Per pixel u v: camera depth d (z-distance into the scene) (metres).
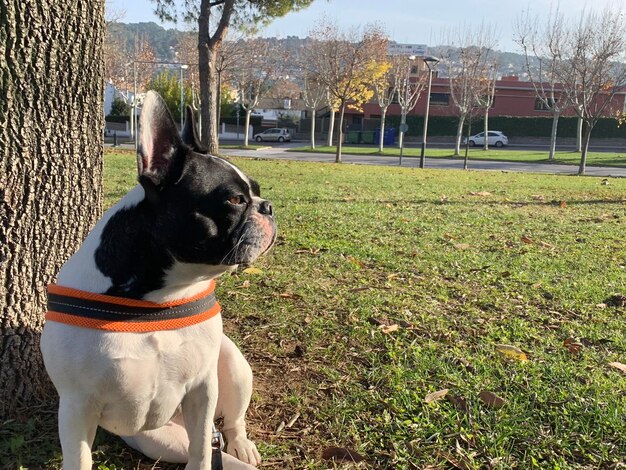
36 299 0.97
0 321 0.93
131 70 15.65
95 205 1.05
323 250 2.12
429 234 2.47
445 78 18.88
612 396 1.08
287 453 0.92
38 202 0.95
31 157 0.93
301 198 3.37
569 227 2.77
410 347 1.28
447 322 1.45
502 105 19.27
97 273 0.73
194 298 0.77
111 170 4.27
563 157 11.98
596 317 1.52
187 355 0.75
